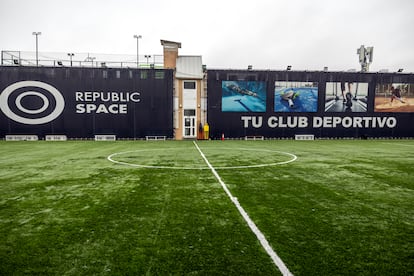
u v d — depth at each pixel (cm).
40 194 544
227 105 2217
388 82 2344
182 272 269
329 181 670
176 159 1029
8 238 345
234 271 271
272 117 2253
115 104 2134
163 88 2172
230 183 641
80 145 1636
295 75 2259
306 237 350
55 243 331
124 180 669
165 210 450
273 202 496
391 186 625
